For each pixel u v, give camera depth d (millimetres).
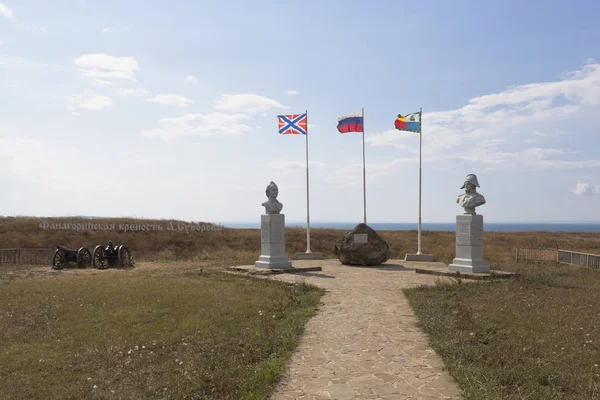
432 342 9328
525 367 7598
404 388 6996
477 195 20250
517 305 12930
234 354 8875
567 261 25125
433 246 40906
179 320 11562
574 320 11094
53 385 7512
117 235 39281
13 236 36094
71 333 10500
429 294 14820
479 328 10094
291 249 38719
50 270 22125
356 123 27422
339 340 9633
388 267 23547
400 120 26625
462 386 6918
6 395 7074
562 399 6508
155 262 26703
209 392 7234
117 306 13094
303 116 27641
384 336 9938
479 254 19984
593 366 7902
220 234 43750
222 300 13992
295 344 9281
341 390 6926
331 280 18516
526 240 47406
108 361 8625
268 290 15883
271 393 6844
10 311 12422
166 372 8109
